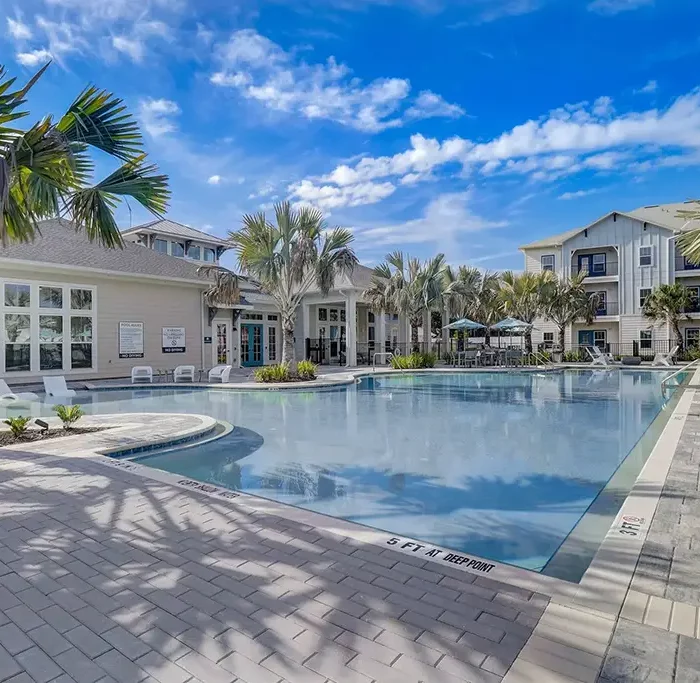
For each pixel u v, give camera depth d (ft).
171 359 61.41
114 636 7.89
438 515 15.26
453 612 8.46
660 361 77.56
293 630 7.99
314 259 50.60
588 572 9.83
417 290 69.00
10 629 8.12
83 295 53.21
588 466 21.11
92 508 13.92
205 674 6.95
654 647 7.36
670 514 12.96
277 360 82.07
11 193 22.62
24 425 24.43
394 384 55.98
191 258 102.42
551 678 6.71
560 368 71.67
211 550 11.12
